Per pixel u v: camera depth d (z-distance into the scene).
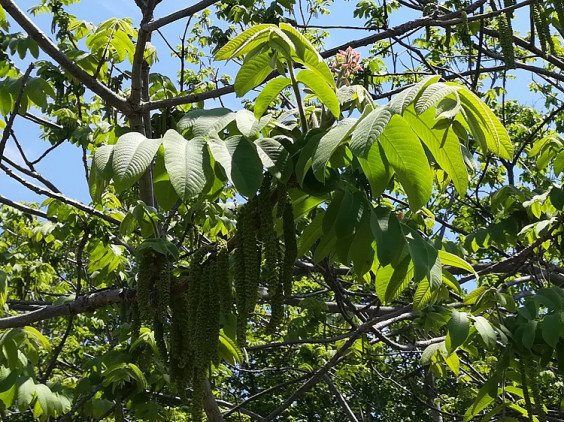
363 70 7.71
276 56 3.08
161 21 5.31
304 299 8.65
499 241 7.09
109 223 6.36
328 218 3.20
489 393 4.65
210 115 2.92
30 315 3.91
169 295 3.56
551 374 7.99
